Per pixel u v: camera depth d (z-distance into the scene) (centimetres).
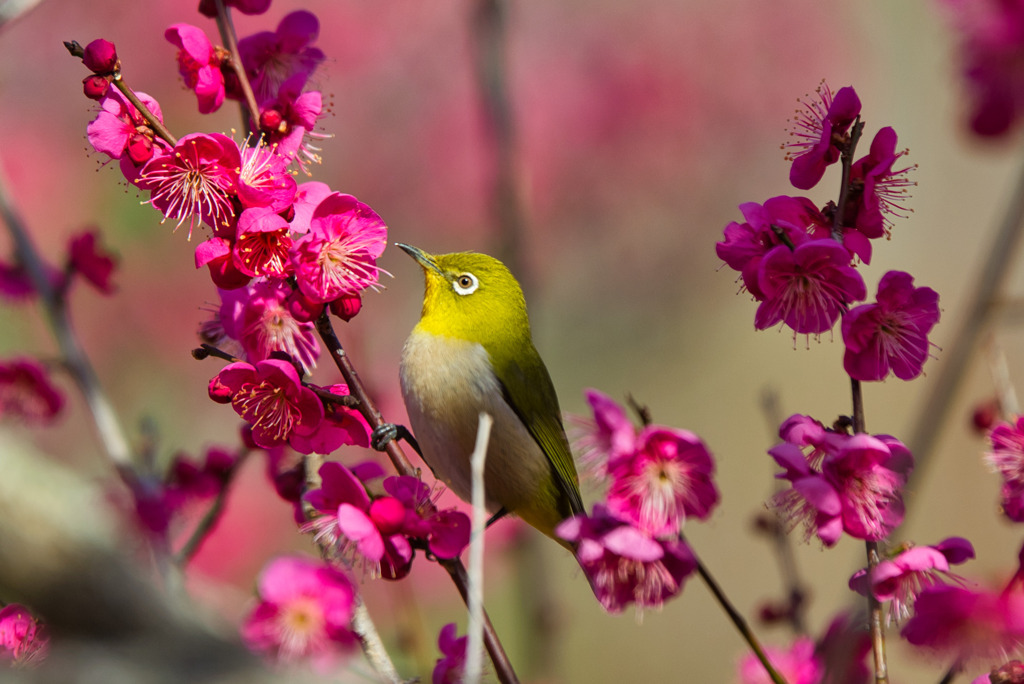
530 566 1255
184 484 940
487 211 1841
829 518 557
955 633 543
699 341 2198
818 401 2212
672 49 2188
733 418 2181
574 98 2131
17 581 414
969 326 514
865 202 623
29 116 1694
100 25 1745
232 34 715
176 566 841
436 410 934
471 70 1977
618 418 572
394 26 2000
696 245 2175
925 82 2175
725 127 2152
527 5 2166
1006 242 514
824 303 590
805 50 2177
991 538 1789
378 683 623
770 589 1941
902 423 2188
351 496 618
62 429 1459
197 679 412
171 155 606
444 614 1380
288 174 632
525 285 1344
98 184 1678
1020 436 628
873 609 569
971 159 2150
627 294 2161
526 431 944
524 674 1220
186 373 1630
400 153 1978
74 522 418
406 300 1906
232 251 621
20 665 484
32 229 1605
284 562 597
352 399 662
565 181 2102
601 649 1805
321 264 628
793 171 637
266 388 646
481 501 525
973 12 584
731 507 2075
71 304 1584
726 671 1806
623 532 562
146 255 1667
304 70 736
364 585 1281
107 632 418
